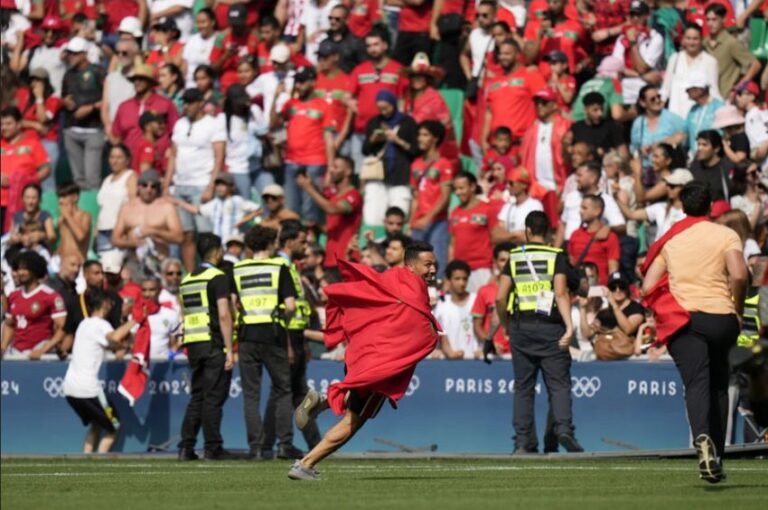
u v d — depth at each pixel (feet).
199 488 122.72
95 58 270.87
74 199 243.19
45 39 273.54
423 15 251.19
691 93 218.59
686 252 113.91
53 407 202.28
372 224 228.02
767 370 102.47
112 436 197.06
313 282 211.20
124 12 280.51
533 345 170.30
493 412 187.52
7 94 271.28
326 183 236.43
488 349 186.60
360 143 242.78
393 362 119.34
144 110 253.85
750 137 212.23
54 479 140.46
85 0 278.05
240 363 178.60
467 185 217.77
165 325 208.13
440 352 197.57
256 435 178.40
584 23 237.45
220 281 180.55
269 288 177.27
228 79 259.19
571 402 171.01
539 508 96.84
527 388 172.55
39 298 210.38
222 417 195.31
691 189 116.57
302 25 261.24
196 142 241.96
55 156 265.54
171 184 245.24
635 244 204.33
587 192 205.57
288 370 178.91
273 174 244.63
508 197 217.77
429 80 239.50
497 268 196.54
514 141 232.53
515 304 171.53
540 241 171.63
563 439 168.45
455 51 249.34
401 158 227.61
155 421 199.31
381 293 120.26
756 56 232.53
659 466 150.41
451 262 199.72
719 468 109.81
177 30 268.00
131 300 214.48
